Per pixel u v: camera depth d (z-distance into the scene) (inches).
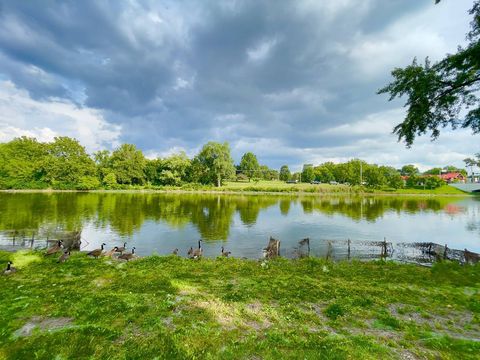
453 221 2014.0
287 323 340.5
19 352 261.6
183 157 5196.9
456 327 343.6
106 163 4667.8
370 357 251.6
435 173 7593.5
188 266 688.4
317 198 3818.9
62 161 3981.3
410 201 3624.5
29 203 2310.5
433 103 690.2
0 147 3848.4
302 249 1152.8
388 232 1582.2
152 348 267.1
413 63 689.6
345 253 1103.6
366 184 5477.4
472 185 6107.3
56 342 277.9
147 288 475.5
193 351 262.5
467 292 490.6
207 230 1459.2
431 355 264.1
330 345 273.9
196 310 368.8
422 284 554.6
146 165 4931.1
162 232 1371.8
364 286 526.6
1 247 985.5
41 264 682.2
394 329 333.1
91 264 689.6
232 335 299.1
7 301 402.3
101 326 311.7
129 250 1056.2
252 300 422.3
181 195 3720.5
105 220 1644.9
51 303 392.5
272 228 1594.5
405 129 741.9
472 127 704.4
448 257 1026.1
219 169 4756.4
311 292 477.4
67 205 2255.2
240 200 3260.3
